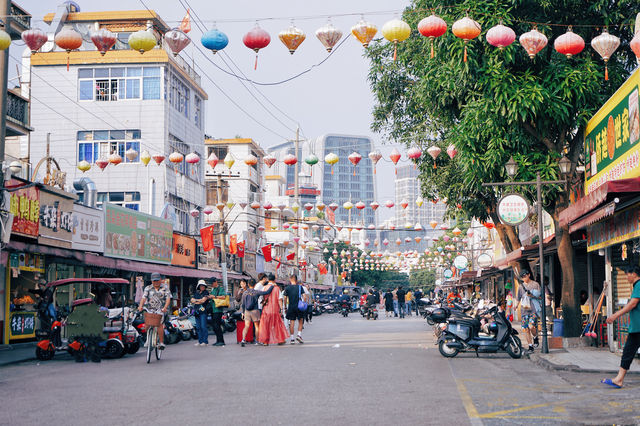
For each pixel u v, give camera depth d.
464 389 9.52
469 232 39.84
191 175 44.91
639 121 12.66
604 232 15.73
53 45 41.34
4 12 16.05
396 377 10.97
